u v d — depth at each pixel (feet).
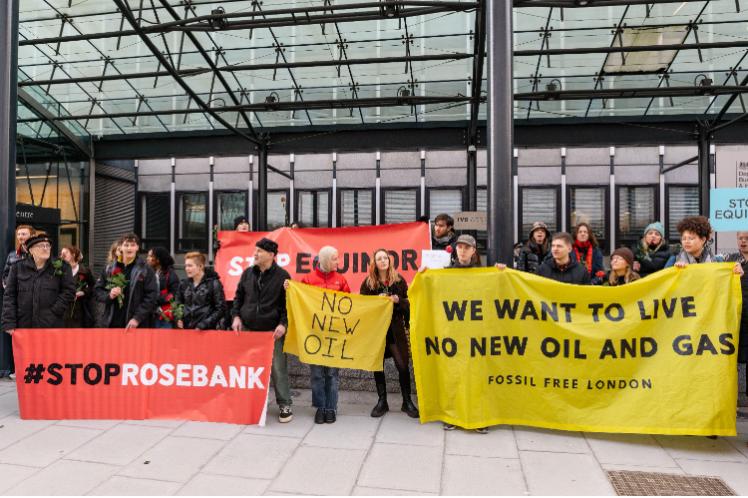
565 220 50.34
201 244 56.59
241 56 46.09
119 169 57.77
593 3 28.76
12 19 25.27
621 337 16.58
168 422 18.17
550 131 48.39
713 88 36.65
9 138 25.07
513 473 14.03
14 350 18.66
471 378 17.28
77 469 14.30
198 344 18.54
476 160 50.19
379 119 51.24
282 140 50.39
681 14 38.60
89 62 47.37
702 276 16.25
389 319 18.62
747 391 18.90
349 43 43.96
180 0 40.52
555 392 16.89
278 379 18.43
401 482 13.53
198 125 53.57
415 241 26.14
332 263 19.56
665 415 15.89
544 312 17.17
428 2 29.19
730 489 13.10
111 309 20.49
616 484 13.38
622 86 45.75
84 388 18.61
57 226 43.32
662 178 49.34
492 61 21.09
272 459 14.99
